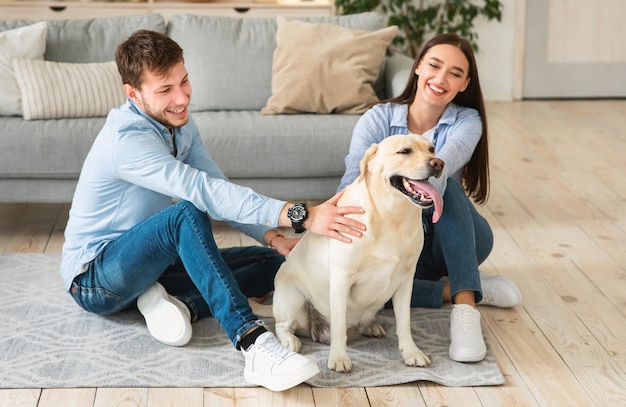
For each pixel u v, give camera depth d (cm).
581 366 220
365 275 210
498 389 208
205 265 211
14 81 330
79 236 231
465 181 268
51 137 308
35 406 198
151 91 215
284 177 322
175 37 371
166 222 214
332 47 349
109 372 213
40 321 242
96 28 365
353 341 232
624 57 586
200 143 248
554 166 424
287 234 327
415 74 256
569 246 312
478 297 233
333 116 338
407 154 195
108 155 219
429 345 230
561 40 582
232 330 209
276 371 201
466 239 232
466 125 251
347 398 202
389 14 571
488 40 583
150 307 229
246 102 361
